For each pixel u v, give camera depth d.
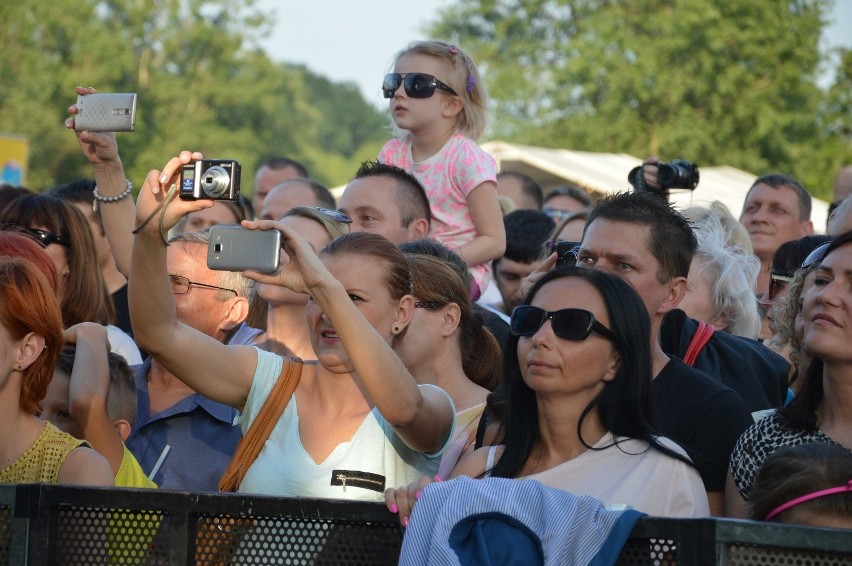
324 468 4.29
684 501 3.88
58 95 53.44
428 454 4.45
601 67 42.75
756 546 3.11
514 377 4.12
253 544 3.51
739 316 5.79
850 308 3.90
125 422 5.09
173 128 54.94
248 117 61.66
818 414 4.10
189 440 5.40
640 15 43.72
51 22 53.53
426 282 5.04
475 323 5.27
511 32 54.03
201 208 3.80
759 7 41.88
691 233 4.95
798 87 42.56
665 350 5.25
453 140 7.27
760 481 3.66
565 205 11.34
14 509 3.54
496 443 4.35
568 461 3.94
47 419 4.96
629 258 4.77
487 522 3.37
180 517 3.51
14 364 4.10
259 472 4.30
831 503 3.50
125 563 3.55
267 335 6.01
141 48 57.16
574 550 3.27
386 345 4.00
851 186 8.20
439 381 5.07
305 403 4.44
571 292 3.99
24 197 6.08
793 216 8.49
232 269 3.74
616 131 41.88
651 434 3.98
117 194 5.61
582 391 3.97
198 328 5.75
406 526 3.42
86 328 5.10
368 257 4.36
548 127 45.62
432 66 7.23
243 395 4.45
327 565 3.49
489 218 7.11
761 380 5.25
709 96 41.94
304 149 86.75
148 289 4.03
